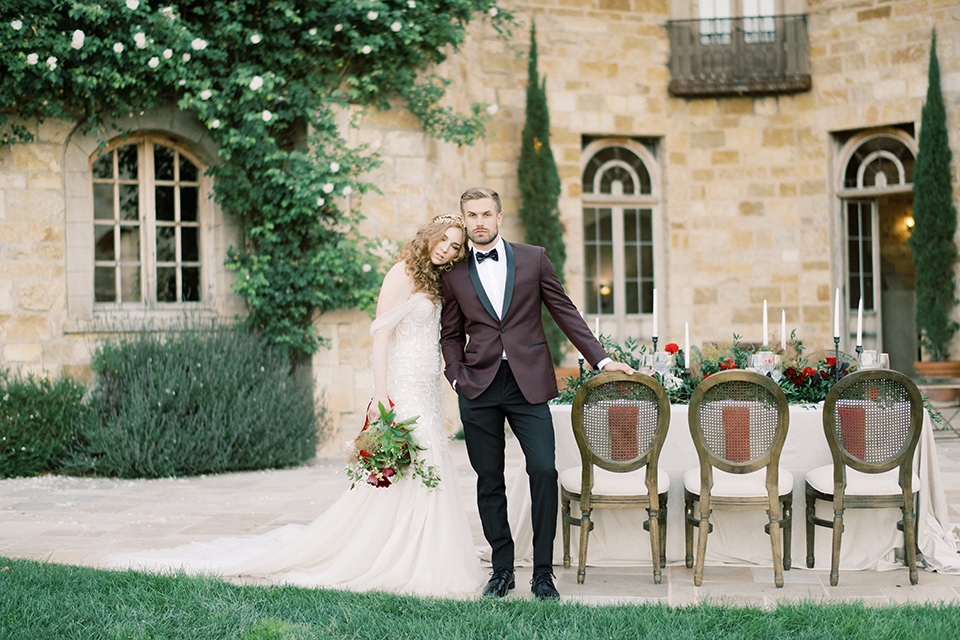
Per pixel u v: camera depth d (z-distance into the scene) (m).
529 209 10.07
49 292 7.18
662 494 3.85
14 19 6.60
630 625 2.97
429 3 7.81
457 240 3.64
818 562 3.95
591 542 4.04
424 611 3.17
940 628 2.87
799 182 10.89
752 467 3.59
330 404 7.76
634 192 11.16
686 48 10.91
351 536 3.76
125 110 7.23
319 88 7.54
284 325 7.49
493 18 8.40
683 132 11.05
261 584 3.62
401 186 8.00
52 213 7.20
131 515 5.16
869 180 10.77
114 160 7.58
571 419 3.73
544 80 10.06
